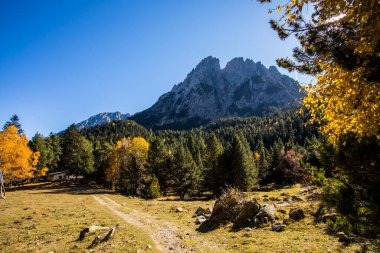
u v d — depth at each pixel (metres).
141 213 27.97
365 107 6.67
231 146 58.06
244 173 53.31
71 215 25.12
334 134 7.38
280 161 80.06
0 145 47.44
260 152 119.12
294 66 7.44
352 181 6.67
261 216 18.94
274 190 60.28
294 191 48.41
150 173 65.06
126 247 13.88
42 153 88.00
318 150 7.59
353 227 6.61
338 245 11.97
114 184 72.19
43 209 29.17
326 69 7.03
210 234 17.78
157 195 54.56
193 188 58.59
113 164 70.50
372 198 6.30
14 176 51.69
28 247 14.68
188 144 116.75
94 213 26.59
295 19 6.44
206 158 78.56
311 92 8.03
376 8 4.91
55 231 18.41
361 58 5.62
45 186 75.75
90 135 190.88
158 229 19.62
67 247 14.34
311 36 6.38
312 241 13.25
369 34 5.50
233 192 23.31
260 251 12.80
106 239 15.31
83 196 48.72
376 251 6.21
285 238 14.49
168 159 66.75
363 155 6.35
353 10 5.23
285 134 151.00
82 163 86.44
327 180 7.39
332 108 7.84
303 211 18.38
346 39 6.05
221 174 54.56
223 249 13.90
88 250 13.51
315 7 5.92
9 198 40.91
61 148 109.81
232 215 20.73
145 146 76.44
